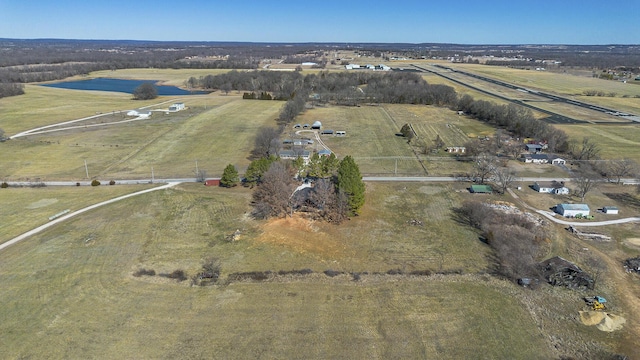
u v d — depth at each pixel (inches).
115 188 3481.8
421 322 1895.9
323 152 4473.4
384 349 1734.7
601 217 3036.4
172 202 3186.5
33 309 1945.1
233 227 2800.2
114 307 1971.0
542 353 1733.5
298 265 2363.4
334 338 1791.3
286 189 3011.8
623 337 1844.2
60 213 2962.6
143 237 2647.6
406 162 4293.8
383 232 2770.7
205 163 4175.7
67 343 1738.4
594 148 4633.4
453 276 2267.5
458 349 1739.7
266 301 2033.7
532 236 2632.9
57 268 2279.8
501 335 1823.3
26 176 3759.8
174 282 2176.4
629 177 3868.1
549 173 3983.8
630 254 2536.9
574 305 2044.8
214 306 1990.7
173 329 1830.7
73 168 3988.7
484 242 2655.0
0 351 1690.5
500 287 2169.0
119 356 1674.5
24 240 2591.0
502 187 3565.5
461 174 3941.9
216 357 1678.2
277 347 1736.0
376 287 2158.0
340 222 2871.6
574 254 2514.8
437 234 2753.4
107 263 2340.1
